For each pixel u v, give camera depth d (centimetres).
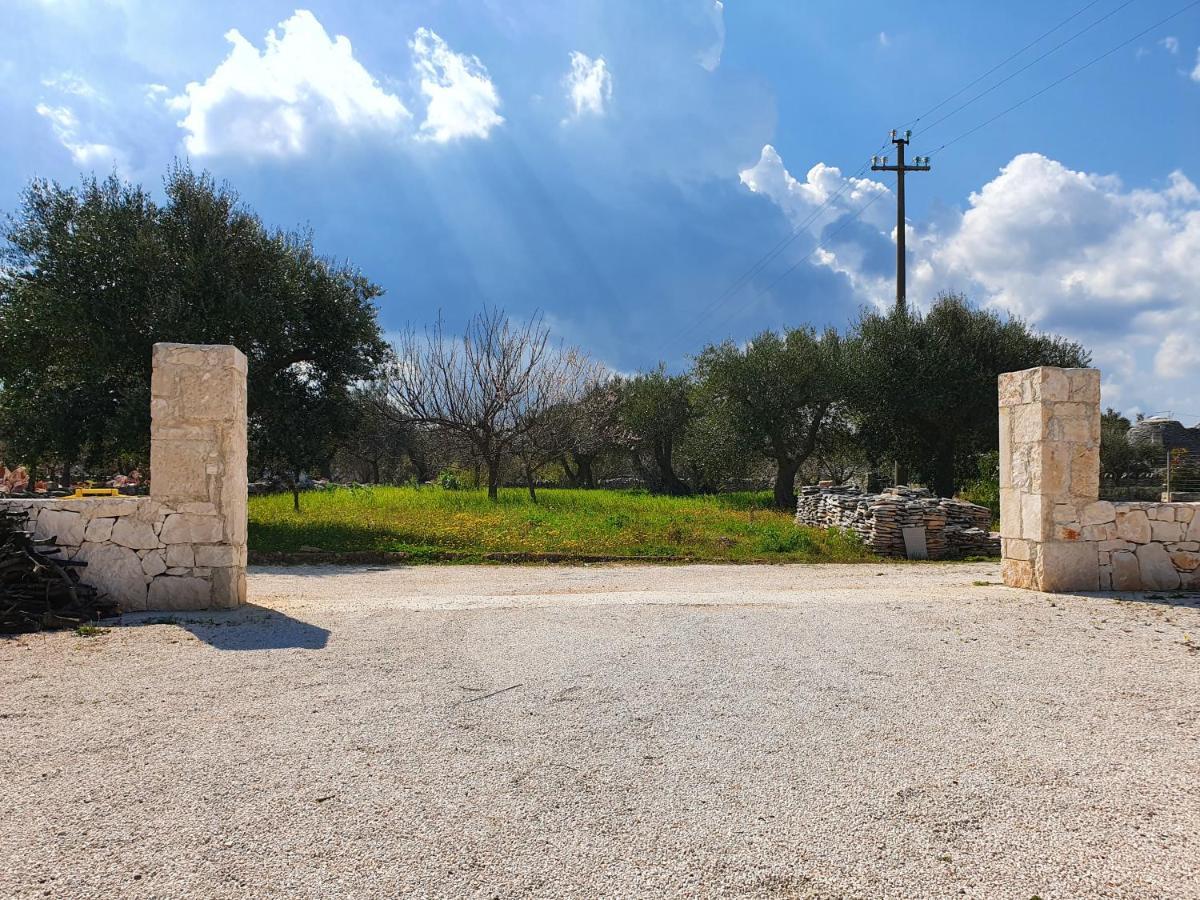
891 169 2489
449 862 264
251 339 1530
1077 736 388
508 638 587
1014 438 870
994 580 988
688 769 344
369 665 510
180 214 1530
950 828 291
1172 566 823
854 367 2466
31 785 322
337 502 1980
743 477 3152
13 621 604
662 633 604
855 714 418
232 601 700
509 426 2261
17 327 1394
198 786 322
